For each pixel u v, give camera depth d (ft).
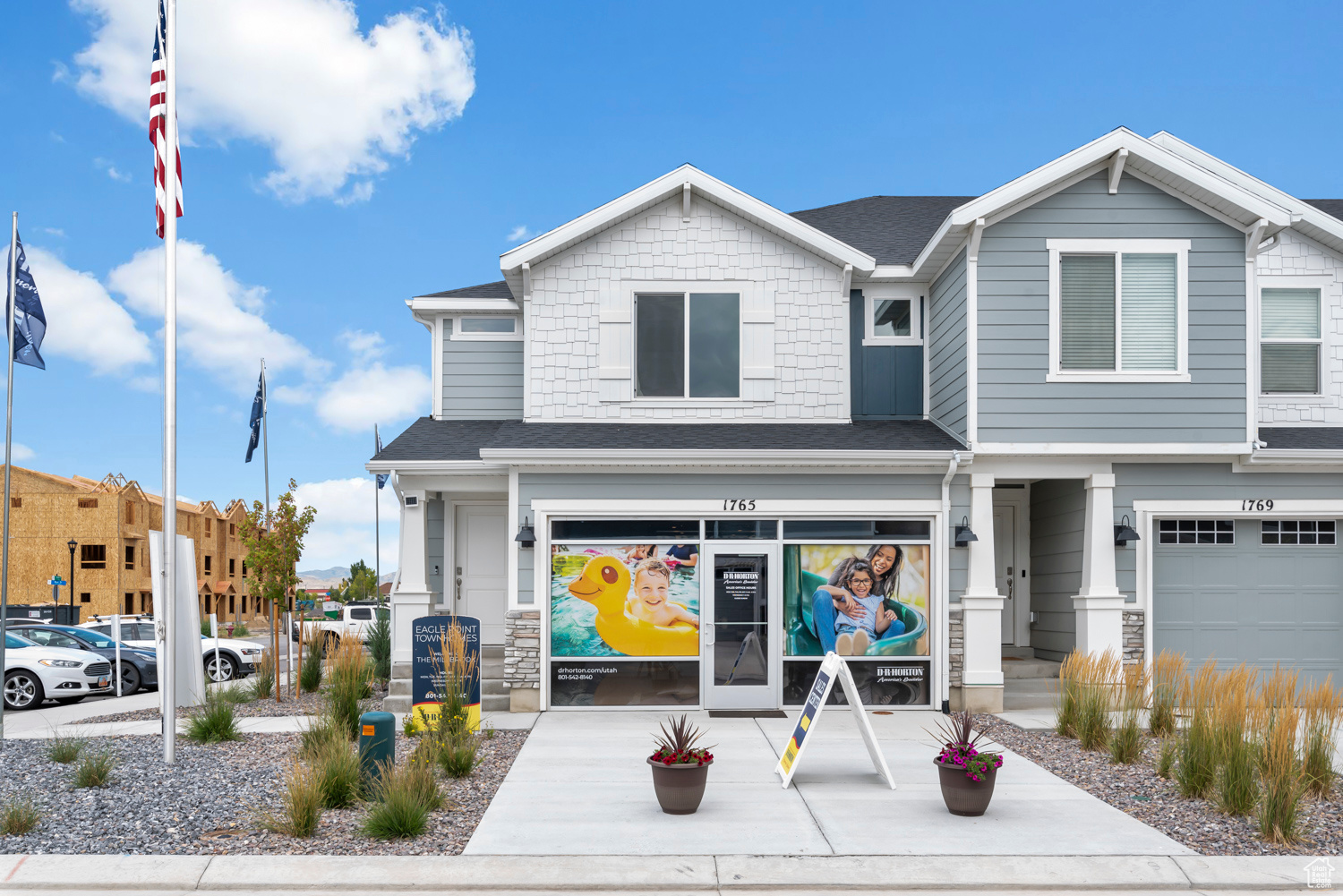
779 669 42.29
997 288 43.01
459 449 46.37
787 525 42.78
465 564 50.60
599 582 42.45
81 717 44.04
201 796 26.25
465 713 33.12
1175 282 43.19
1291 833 23.30
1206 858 21.94
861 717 28.45
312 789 23.85
